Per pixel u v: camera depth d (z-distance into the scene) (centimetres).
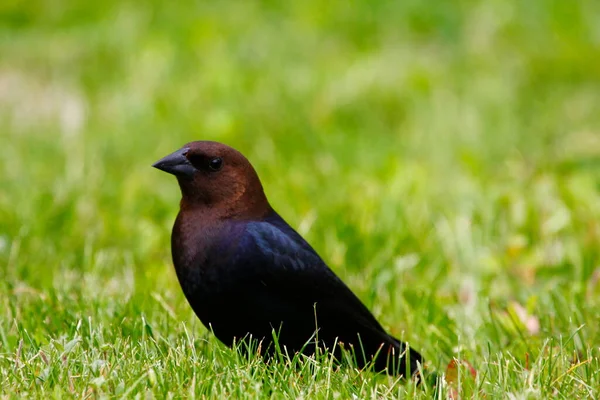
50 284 927
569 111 1545
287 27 1839
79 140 1372
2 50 1756
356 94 1519
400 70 1614
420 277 1002
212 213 752
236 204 758
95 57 1712
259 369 714
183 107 1480
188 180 753
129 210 1156
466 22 1867
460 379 718
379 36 1839
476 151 1358
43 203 1136
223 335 757
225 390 677
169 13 1866
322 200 1177
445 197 1205
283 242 748
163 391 669
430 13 1881
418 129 1428
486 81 1602
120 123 1442
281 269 739
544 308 887
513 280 988
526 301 917
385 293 952
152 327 816
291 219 1126
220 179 756
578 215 1127
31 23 1881
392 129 1468
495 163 1347
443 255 1045
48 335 796
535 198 1166
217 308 744
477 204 1155
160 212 1163
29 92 1605
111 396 653
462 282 986
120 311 848
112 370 685
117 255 1040
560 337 762
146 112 1453
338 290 769
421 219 1124
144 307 862
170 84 1576
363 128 1470
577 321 853
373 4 1906
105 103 1530
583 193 1158
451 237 1066
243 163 764
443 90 1564
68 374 675
